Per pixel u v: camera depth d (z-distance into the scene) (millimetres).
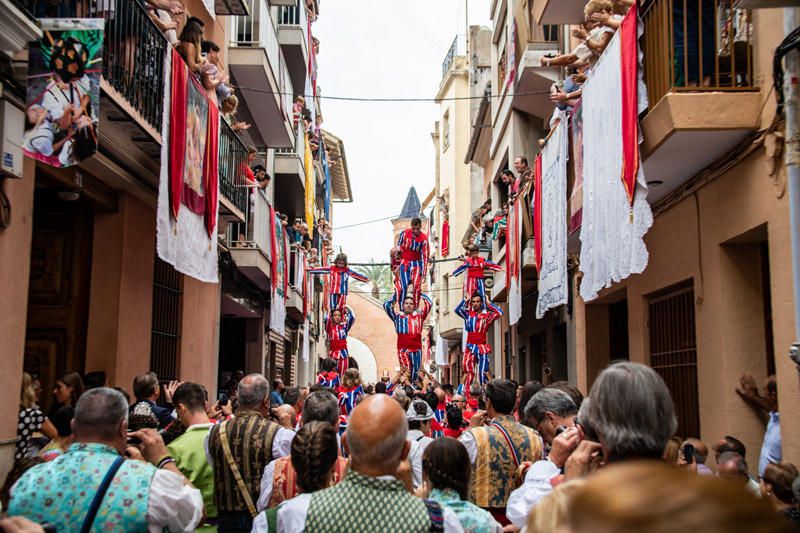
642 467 812
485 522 3732
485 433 5402
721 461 5359
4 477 6273
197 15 12961
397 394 8477
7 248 6457
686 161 7848
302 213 27094
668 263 9250
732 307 7695
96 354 9414
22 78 6195
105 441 3496
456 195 35062
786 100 6125
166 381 11703
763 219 6836
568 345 13875
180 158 8766
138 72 8242
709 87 7008
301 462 3859
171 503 3365
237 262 15547
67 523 3238
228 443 5223
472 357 16312
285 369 27375
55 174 8023
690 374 8930
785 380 6410
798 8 6160
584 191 9117
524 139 17359
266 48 16516
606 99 8242
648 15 8117
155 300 11320
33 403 6844
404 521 2928
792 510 3889
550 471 3900
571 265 13117
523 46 16047
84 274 9539
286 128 19344
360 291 52594
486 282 21859
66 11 6672
